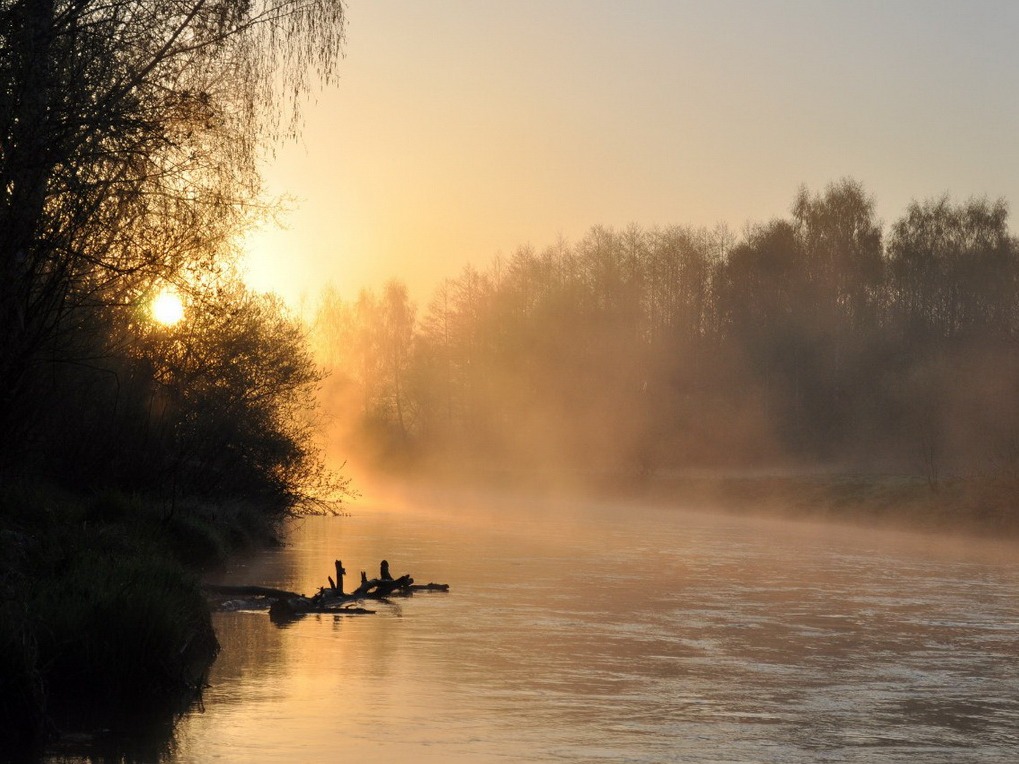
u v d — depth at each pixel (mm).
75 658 11289
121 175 13984
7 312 14289
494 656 14891
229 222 15305
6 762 9094
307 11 15492
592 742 10289
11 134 13023
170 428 25625
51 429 20875
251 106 15148
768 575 26812
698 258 88438
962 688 13508
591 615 19328
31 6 13219
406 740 10117
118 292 15516
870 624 18812
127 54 13969
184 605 13539
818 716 11797
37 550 14609
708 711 11875
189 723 10516
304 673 13195
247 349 27234
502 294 91375
